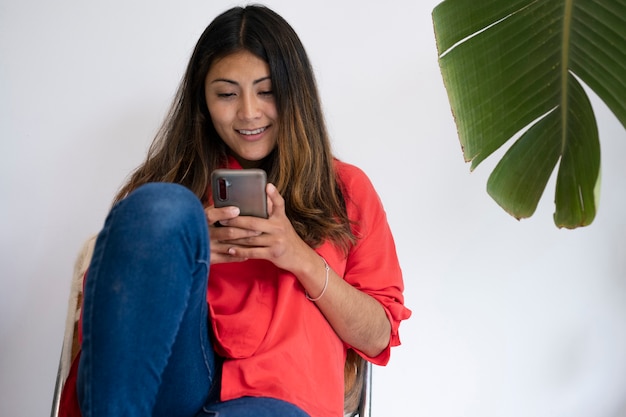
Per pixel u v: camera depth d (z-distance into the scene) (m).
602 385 1.84
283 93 1.34
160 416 1.20
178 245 0.99
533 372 1.83
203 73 1.36
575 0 1.09
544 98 1.14
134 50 1.73
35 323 1.80
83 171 1.76
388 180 1.75
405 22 1.70
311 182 1.39
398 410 1.83
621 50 1.07
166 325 1.00
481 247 1.78
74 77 1.74
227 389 1.21
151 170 1.45
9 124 1.75
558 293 1.80
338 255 1.39
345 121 1.73
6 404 1.83
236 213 1.21
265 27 1.33
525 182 1.18
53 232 1.78
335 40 1.71
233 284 1.33
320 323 1.31
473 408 1.83
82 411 1.01
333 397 1.29
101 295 0.97
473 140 1.17
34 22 1.73
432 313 1.80
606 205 1.77
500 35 1.13
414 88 1.72
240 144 1.36
